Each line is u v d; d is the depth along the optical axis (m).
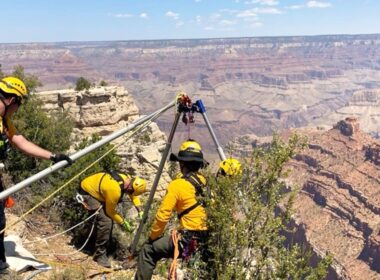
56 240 9.78
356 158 162.88
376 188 139.88
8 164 13.39
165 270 7.86
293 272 5.35
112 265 9.06
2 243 6.76
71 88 54.97
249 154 5.99
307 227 131.00
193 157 6.06
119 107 46.25
